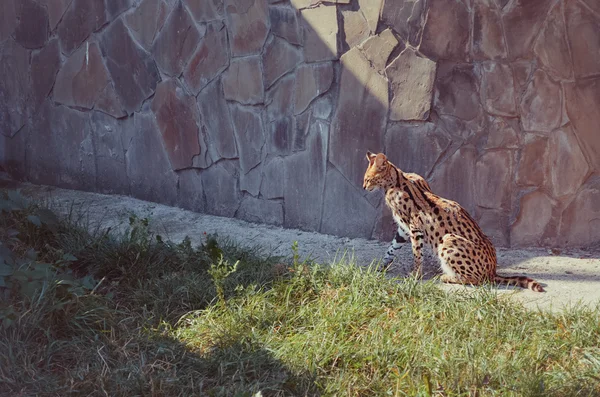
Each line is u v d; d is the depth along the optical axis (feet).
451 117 22.65
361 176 24.00
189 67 27.35
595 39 21.42
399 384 14.25
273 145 25.80
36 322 16.15
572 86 21.70
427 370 14.87
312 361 15.24
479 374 14.35
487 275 19.62
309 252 23.03
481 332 16.07
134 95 29.25
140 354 15.72
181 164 28.40
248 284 19.12
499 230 22.86
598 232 22.35
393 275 20.93
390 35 22.80
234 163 27.02
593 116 21.81
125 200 29.89
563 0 21.27
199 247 21.31
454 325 16.33
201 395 14.34
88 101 30.71
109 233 24.47
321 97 24.34
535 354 15.08
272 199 26.22
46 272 17.40
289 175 25.61
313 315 17.26
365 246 23.56
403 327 16.43
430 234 20.16
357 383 14.66
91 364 15.61
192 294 18.58
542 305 18.03
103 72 30.01
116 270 20.33
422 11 22.25
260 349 15.75
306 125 24.84
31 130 32.94
